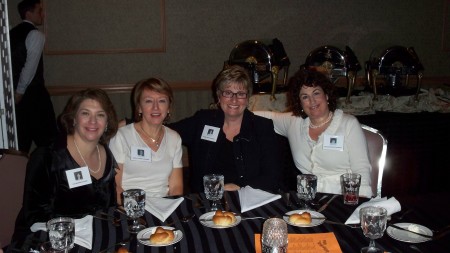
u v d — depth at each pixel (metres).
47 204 1.92
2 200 1.99
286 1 5.28
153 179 2.29
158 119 2.28
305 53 5.43
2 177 2.01
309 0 5.33
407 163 3.84
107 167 2.05
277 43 4.40
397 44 5.63
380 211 1.41
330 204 1.79
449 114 3.85
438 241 1.45
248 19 5.23
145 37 5.04
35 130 4.31
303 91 2.33
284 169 3.47
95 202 2.00
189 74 5.21
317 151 2.35
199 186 2.52
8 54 3.04
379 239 1.48
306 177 1.79
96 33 4.92
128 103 5.12
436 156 3.90
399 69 4.21
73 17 4.84
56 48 4.88
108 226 1.61
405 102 4.06
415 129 3.78
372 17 5.51
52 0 4.77
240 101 2.40
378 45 5.58
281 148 3.42
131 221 1.65
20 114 4.18
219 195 1.79
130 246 1.45
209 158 2.48
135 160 2.26
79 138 2.01
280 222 1.34
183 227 1.59
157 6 5.00
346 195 1.79
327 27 5.43
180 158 2.40
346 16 5.45
